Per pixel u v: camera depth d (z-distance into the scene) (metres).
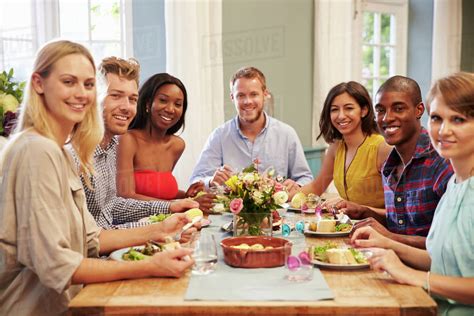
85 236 1.63
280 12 2.65
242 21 2.76
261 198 1.77
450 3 2.01
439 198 1.81
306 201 2.29
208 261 1.42
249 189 1.79
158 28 2.78
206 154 2.78
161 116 2.54
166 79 2.56
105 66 2.26
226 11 2.77
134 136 2.50
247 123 2.71
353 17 2.36
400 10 2.15
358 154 2.28
